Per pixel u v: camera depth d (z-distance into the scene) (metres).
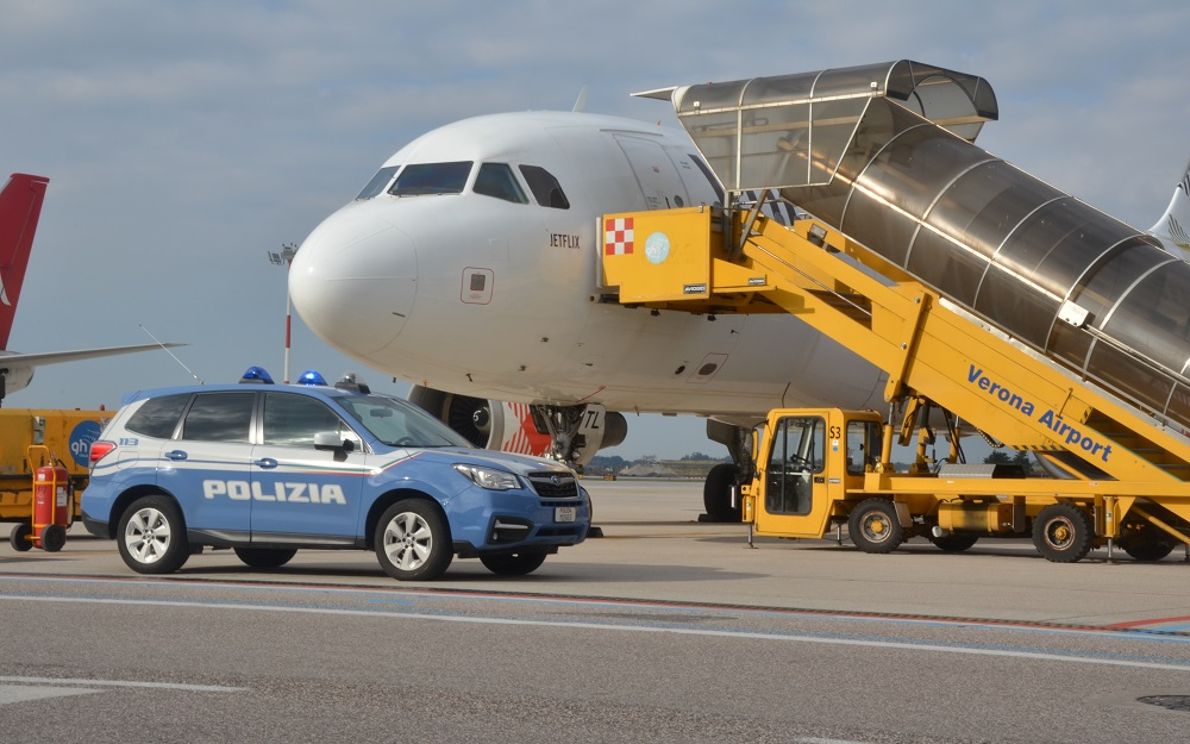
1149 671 9.28
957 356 22.08
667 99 25.20
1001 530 21.59
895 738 7.16
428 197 23.67
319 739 6.98
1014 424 21.62
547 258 23.83
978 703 8.12
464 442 16.98
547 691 8.39
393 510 15.32
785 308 23.52
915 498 22.30
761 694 8.36
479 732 7.19
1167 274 20.48
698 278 23.58
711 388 27.86
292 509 15.70
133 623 11.27
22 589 13.91
